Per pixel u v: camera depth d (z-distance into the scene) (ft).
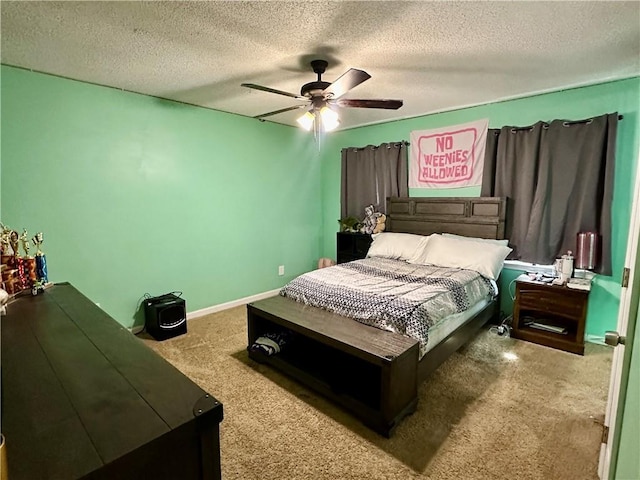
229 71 8.52
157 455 2.70
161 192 11.04
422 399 7.23
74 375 3.65
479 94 10.48
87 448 2.56
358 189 14.98
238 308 13.26
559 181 9.98
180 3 5.46
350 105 8.08
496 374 8.21
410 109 12.23
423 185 13.12
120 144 10.02
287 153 14.83
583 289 8.94
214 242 12.63
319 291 8.84
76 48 7.15
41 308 5.86
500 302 11.43
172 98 10.80
